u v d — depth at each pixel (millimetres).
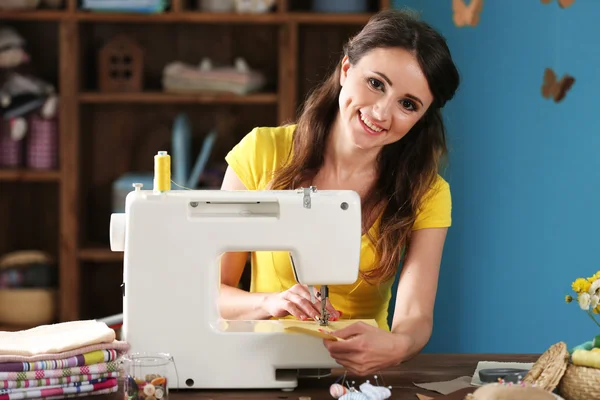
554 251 4379
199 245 1965
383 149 2432
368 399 1814
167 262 1964
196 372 1975
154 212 1958
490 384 1696
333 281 2012
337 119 2443
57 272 4457
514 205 4395
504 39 4332
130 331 1967
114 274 4602
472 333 4473
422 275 2352
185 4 4273
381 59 2154
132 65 4293
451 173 4410
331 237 1997
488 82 4363
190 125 4551
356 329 1963
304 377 2082
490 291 4445
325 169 2486
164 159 1979
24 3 4152
